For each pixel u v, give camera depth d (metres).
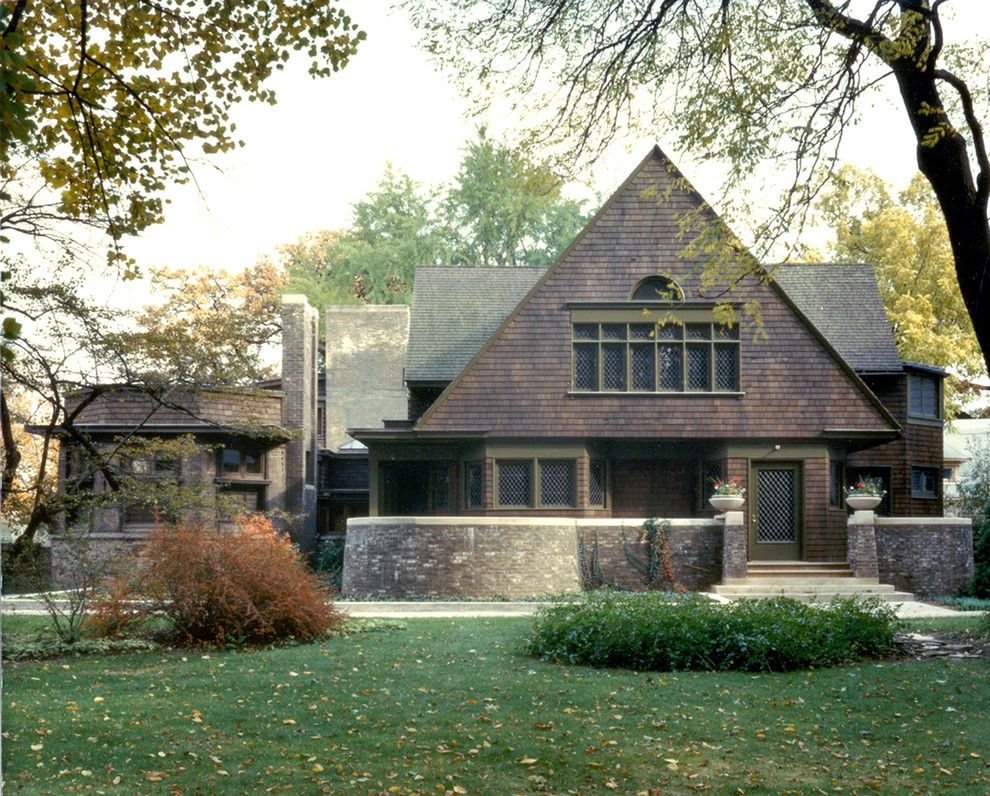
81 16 8.96
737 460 27.00
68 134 9.43
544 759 8.36
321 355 49.47
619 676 12.31
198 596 15.43
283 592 15.77
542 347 27.31
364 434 27.11
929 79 10.66
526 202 49.38
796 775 8.05
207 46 9.37
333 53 9.57
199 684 11.64
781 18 12.26
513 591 25.00
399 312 40.25
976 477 38.62
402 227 50.88
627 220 27.64
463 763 8.23
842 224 41.84
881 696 10.98
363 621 18.58
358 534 25.75
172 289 45.81
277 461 32.44
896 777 8.02
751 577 25.70
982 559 26.47
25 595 24.03
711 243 13.42
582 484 27.11
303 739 8.95
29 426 22.84
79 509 20.38
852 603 14.55
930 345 37.94
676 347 27.27
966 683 11.58
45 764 7.99
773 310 27.30
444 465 29.16
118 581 15.90
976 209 10.48
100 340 17.72
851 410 27.02
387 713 10.02
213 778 7.68
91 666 13.27
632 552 25.73
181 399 22.58
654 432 27.00
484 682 11.76
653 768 8.19
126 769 7.93
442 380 29.86
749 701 10.78
